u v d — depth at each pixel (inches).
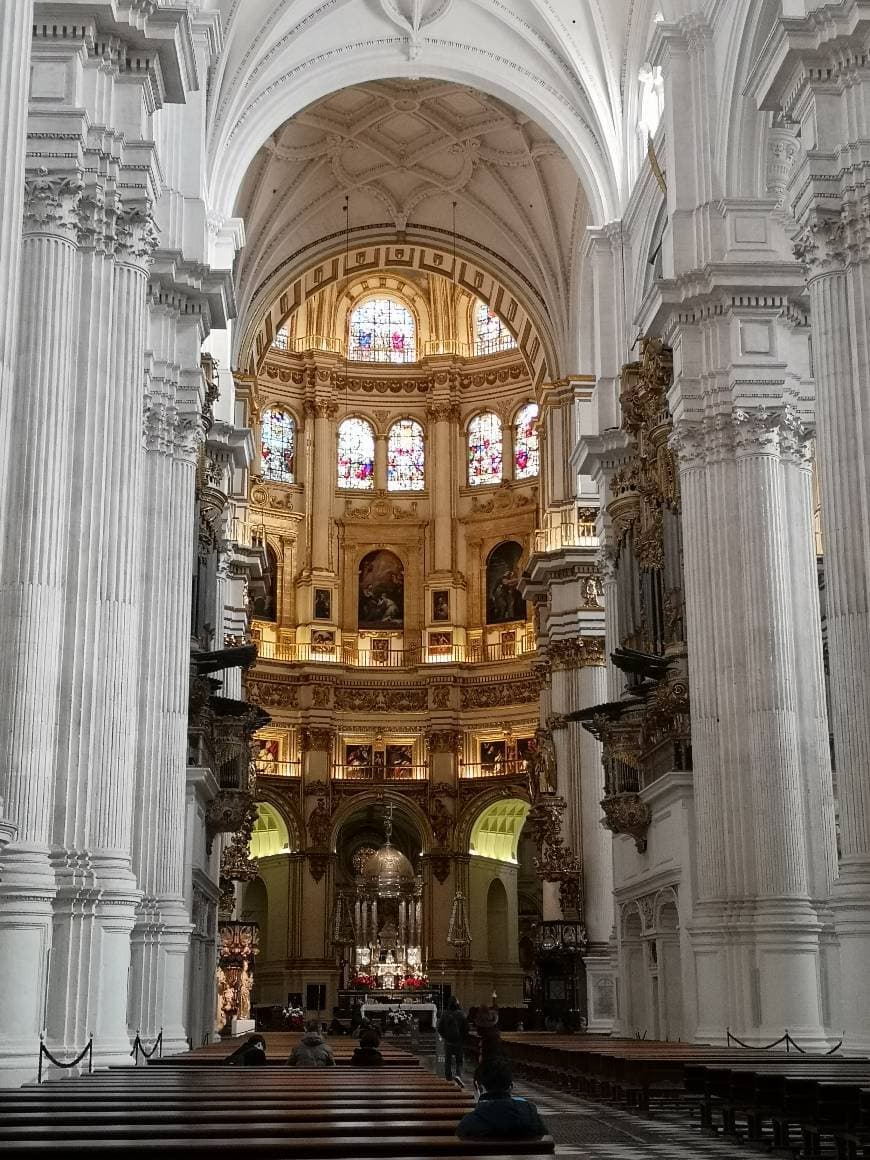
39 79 588.4
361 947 1860.2
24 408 549.0
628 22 1232.8
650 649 1035.9
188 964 922.7
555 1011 1423.5
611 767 1077.1
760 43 874.8
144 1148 246.4
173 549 850.1
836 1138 461.7
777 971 797.2
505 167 1555.1
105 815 583.5
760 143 905.5
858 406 618.5
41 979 503.5
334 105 1517.0
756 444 875.4
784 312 892.6
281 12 1214.3
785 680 841.5
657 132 1074.7
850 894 587.2
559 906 1464.1
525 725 1919.3
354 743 1963.6
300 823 1903.3
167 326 864.9
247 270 1561.3
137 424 629.0
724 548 872.3
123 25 615.5
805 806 837.8
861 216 628.1
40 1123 296.2
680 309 905.5
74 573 589.0
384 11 1252.5
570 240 1542.8
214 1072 514.6
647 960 1040.8
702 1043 820.6
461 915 1883.6
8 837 405.7
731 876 834.2
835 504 623.2
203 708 989.8
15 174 408.2
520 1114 264.8
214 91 1200.8
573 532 1520.7
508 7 1251.8
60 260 573.0
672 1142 562.9
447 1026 898.7
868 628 605.3
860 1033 578.9
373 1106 338.6
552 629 1520.7
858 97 639.1
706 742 858.1
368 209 1643.7
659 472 992.9
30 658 520.7
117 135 621.3
